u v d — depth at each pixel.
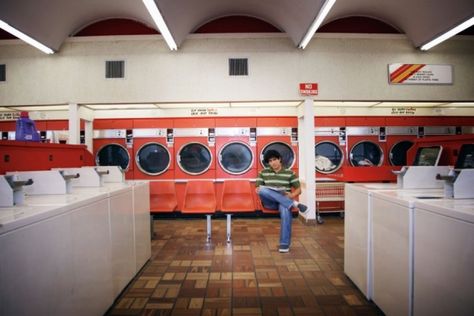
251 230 4.41
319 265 2.97
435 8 3.68
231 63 4.46
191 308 2.15
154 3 3.06
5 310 1.07
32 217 1.22
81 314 1.66
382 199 1.96
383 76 4.49
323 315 2.04
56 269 1.40
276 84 4.46
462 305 1.23
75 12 4.07
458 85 4.54
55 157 3.00
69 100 4.46
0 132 5.17
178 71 4.45
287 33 4.43
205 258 3.20
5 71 4.48
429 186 2.26
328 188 5.14
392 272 1.83
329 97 4.46
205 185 4.22
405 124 5.43
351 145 5.39
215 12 4.34
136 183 2.98
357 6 4.26
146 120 5.28
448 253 1.32
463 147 2.31
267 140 5.25
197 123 5.27
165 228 4.60
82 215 1.68
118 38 4.45
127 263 2.48
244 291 2.42
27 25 3.62
